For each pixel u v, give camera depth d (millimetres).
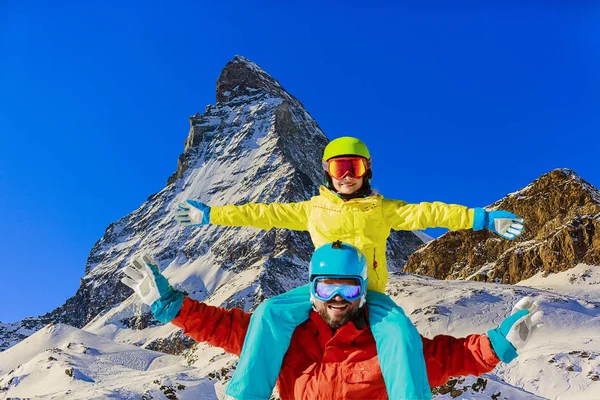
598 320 88125
